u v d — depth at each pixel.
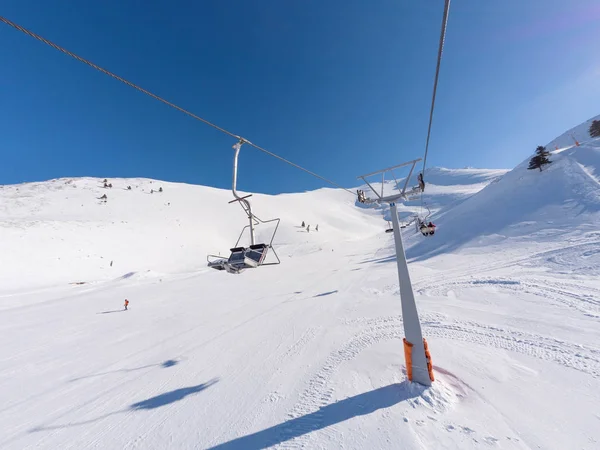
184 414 5.44
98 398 6.47
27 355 9.76
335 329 9.41
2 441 5.10
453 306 9.85
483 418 4.29
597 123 49.38
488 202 30.77
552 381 4.98
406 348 5.32
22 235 36.12
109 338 11.23
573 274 10.83
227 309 15.05
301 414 4.92
